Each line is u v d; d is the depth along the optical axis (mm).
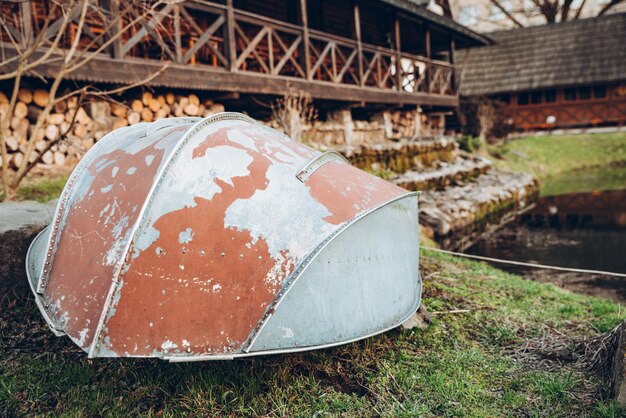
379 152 11586
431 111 18047
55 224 3576
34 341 3848
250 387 3367
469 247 10016
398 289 3666
